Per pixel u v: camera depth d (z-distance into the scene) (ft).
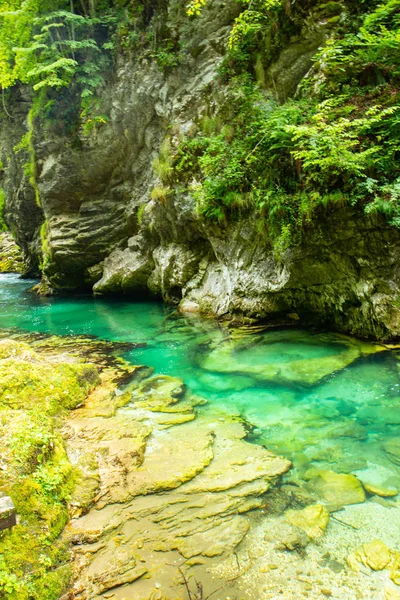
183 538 9.24
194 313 33.63
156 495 10.76
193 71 34.94
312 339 23.40
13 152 58.75
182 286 36.91
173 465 12.02
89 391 18.17
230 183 26.76
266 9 27.17
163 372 20.75
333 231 21.24
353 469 11.53
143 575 8.29
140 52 39.37
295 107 23.54
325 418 14.73
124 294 47.88
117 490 11.00
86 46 40.19
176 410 16.07
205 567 8.42
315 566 8.29
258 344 23.59
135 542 9.19
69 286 53.11
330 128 19.15
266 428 14.25
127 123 41.55
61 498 10.42
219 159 27.63
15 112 55.67
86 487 11.09
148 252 42.39
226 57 30.76
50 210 49.21
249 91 28.27
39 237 60.34
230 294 29.78
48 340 28.94
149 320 34.27
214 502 10.37
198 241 35.22
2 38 44.91
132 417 15.57
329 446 12.84
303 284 24.27
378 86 22.16
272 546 8.86
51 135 45.50
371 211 19.26
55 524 9.46
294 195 23.03
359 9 25.00
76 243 47.60
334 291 23.17
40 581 7.91
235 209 27.63
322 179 20.61
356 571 8.11
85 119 42.96
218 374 19.83
